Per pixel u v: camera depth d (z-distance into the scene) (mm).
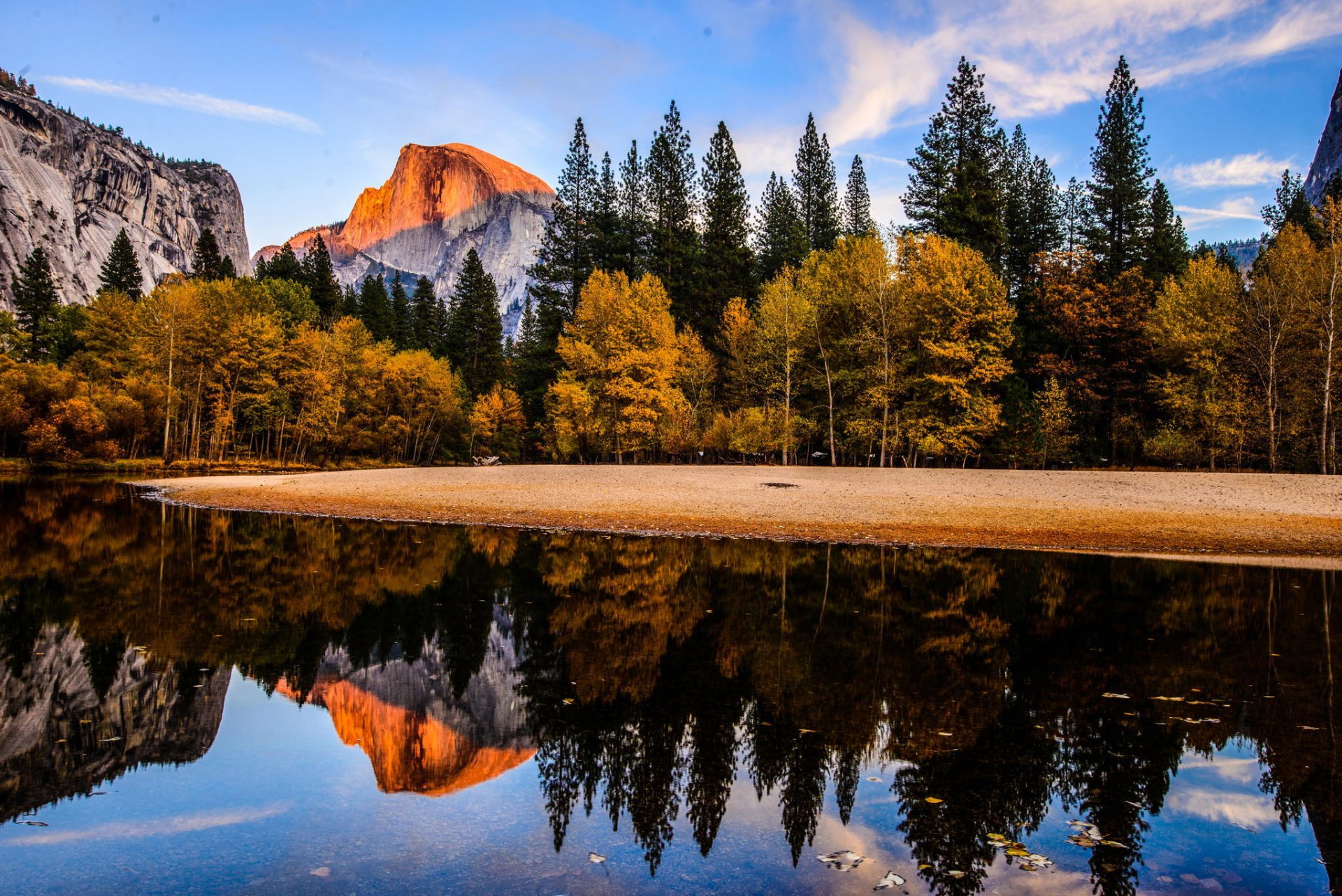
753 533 23000
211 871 4922
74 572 16547
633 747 7297
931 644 11141
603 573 16734
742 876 4902
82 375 61375
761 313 47812
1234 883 4828
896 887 4781
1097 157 50500
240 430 68312
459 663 10070
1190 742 7359
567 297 65625
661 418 49344
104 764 6820
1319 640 11508
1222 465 40125
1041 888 4781
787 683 9227
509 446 79438
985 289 40375
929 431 41000
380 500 30125
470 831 5582
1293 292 37500
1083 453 46219
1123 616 13055
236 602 13695
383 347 79500
